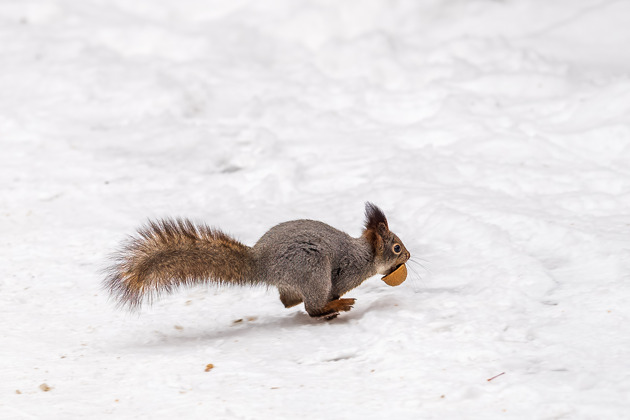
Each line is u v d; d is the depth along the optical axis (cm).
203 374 770
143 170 1495
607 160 1334
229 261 891
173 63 2011
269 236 912
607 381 673
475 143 1451
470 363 739
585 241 1009
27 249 1178
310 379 739
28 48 2128
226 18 2312
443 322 825
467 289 935
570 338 768
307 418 661
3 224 1290
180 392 732
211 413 682
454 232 1098
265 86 1872
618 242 986
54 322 942
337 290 916
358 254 910
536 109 1573
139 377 775
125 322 937
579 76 1747
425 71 1848
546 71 1764
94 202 1360
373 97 1748
